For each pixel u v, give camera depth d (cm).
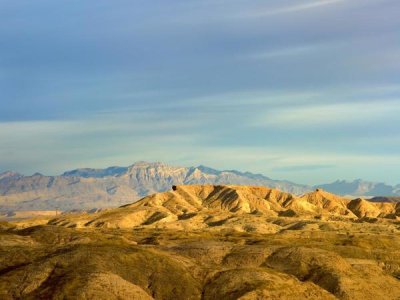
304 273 14838
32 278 12750
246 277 13675
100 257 13800
